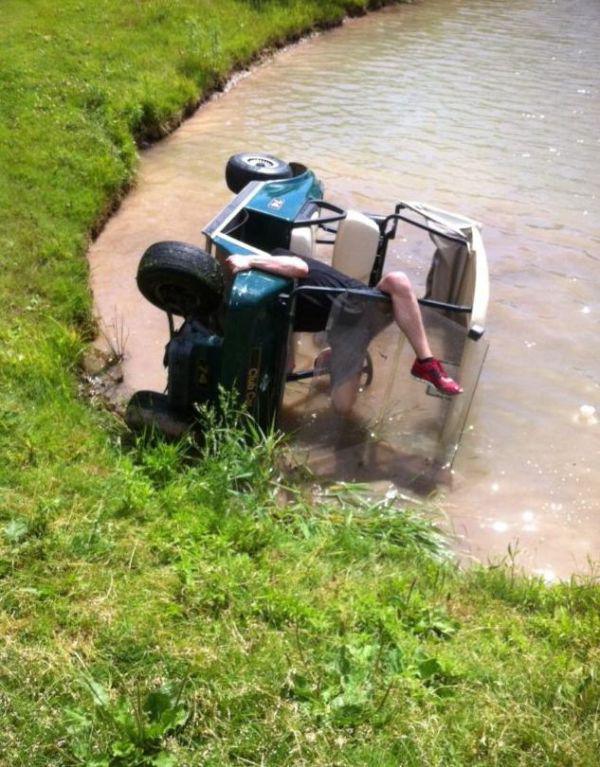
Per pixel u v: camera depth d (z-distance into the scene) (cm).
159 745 322
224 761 319
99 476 491
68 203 906
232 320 543
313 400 613
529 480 603
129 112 1189
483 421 657
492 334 770
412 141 1240
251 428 559
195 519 461
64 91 1181
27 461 491
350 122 1314
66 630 369
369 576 453
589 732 342
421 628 402
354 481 585
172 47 1488
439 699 352
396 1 2238
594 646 404
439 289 694
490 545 543
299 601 403
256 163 760
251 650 370
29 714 327
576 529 563
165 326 755
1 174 927
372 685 355
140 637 368
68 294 740
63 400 577
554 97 1494
